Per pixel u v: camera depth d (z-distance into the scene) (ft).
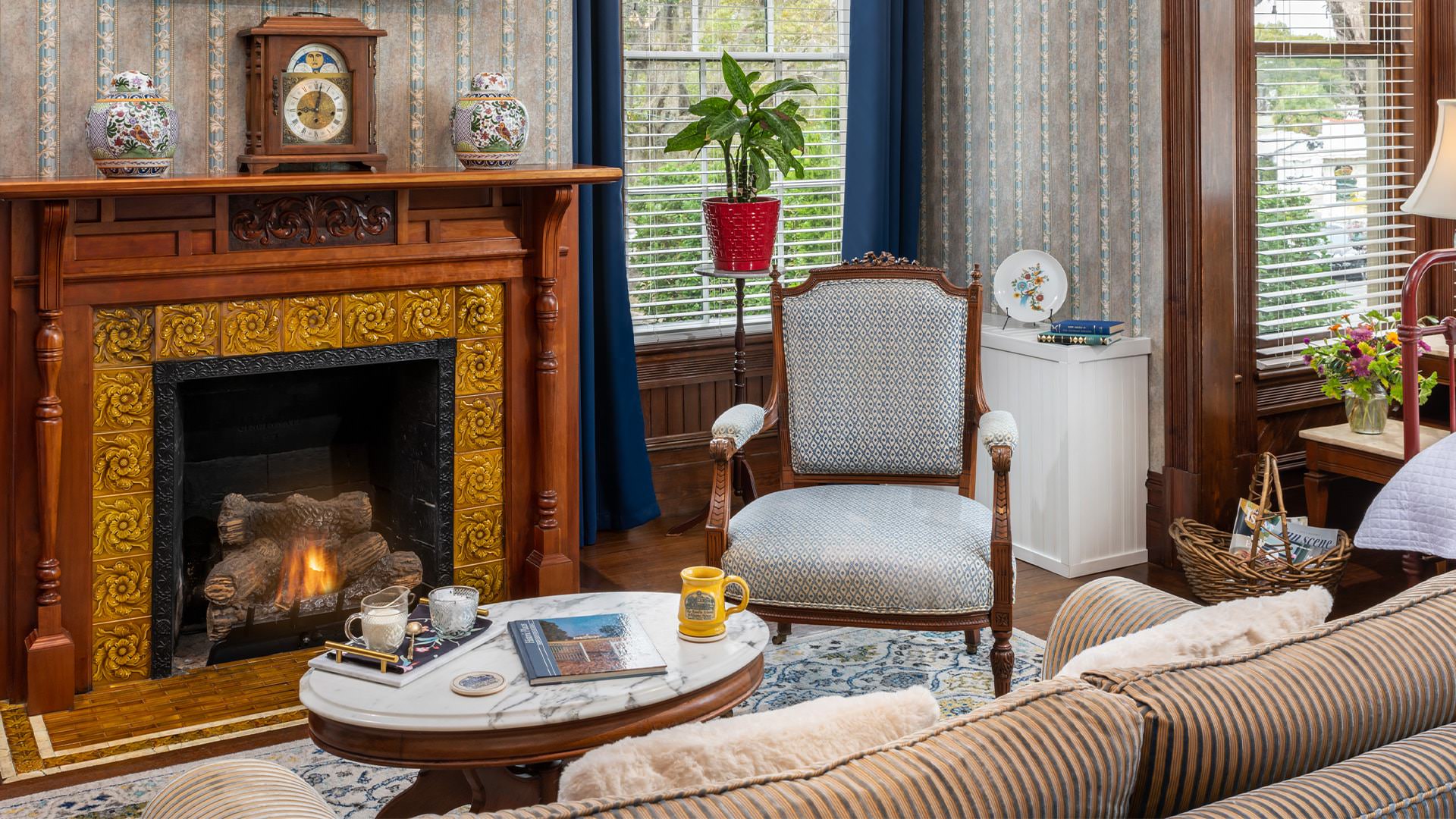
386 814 7.13
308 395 12.41
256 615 11.57
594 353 14.99
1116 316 13.93
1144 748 3.36
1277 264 13.55
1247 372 13.41
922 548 9.31
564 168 11.93
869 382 10.85
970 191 16.02
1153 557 13.73
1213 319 13.01
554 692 6.69
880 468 10.96
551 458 12.19
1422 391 12.89
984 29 15.51
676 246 16.55
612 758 3.40
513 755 6.41
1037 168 14.85
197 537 11.96
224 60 11.16
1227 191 12.95
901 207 16.53
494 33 12.41
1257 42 13.53
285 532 11.84
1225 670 3.60
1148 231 13.42
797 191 17.37
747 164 14.40
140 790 8.68
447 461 11.91
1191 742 3.33
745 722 3.67
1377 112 14.60
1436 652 3.84
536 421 12.26
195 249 10.37
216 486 12.05
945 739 3.24
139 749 9.41
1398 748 3.46
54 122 10.50
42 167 10.50
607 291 14.87
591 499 14.74
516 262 11.92
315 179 10.41
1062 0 14.24
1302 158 13.88
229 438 12.04
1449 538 10.56
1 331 9.89
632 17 15.81
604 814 2.94
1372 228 14.42
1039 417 13.46
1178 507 13.37
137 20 10.77
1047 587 13.00
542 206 11.72
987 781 3.07
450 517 12.00
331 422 12.66
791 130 14.39
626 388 15.16
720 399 16.79
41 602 10.11
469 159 11.62
